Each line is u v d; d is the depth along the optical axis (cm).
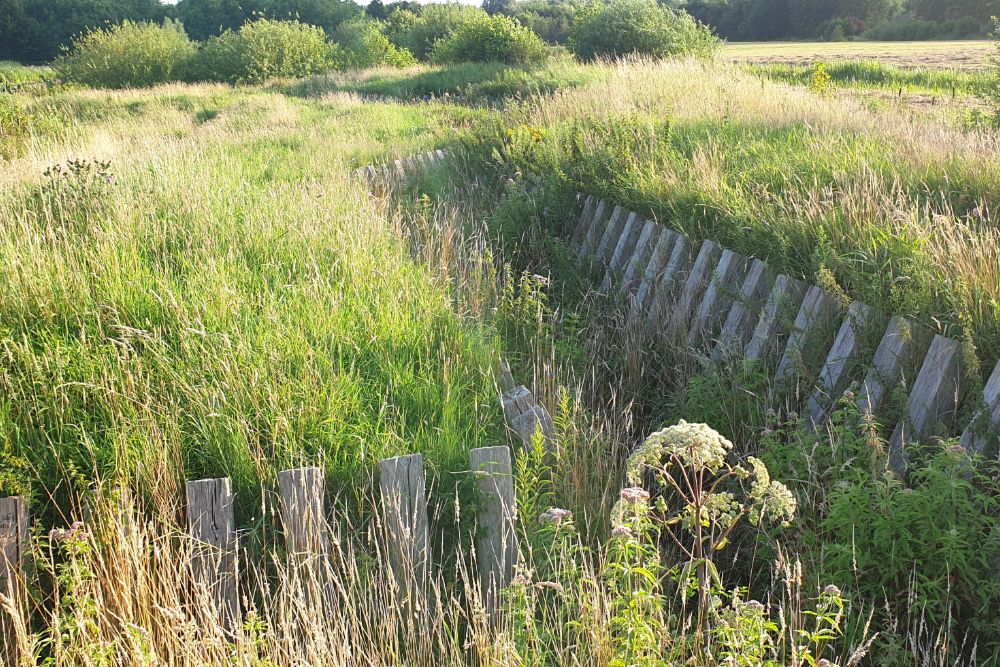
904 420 361
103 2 8869
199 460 382
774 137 850
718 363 482
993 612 300
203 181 792
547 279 622
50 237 586
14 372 437
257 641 280
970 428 343
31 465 359
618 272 655
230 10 9056
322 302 522
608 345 568
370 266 593
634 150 830
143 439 371
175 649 281
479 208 913
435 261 681
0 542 304
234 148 1384
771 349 468
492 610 322
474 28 3138
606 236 701
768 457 378
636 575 277
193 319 487
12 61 8394
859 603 310
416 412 435
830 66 2397
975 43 5422
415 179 1064
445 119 1741
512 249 764
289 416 402
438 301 562
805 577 327
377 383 455
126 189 721
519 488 356
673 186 673
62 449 376
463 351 496
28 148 1149
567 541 325
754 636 246
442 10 4494
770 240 527
